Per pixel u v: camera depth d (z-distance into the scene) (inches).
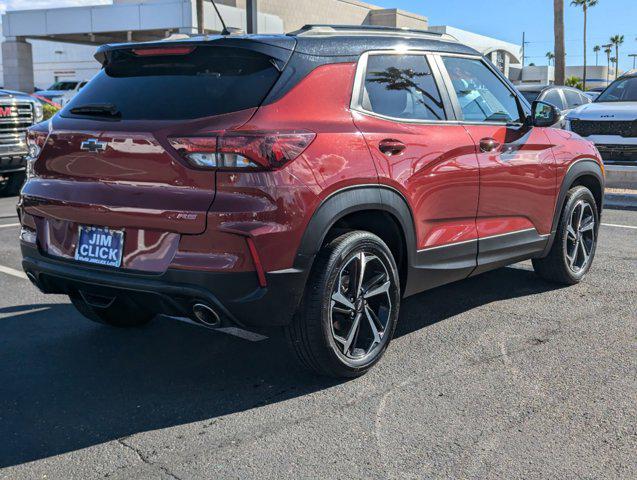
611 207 392.2
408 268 155.0
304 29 147.5
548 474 108.1
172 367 155.5
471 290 213.8
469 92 175.8
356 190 137.3
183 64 139.6
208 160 123.9
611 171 441.1
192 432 124.3
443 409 131.2
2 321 188.4
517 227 187.9
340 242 136.9
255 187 123.6
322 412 131.0
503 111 186.4
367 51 151.1
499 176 177.2
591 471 108.9
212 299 124.8
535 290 212.7
